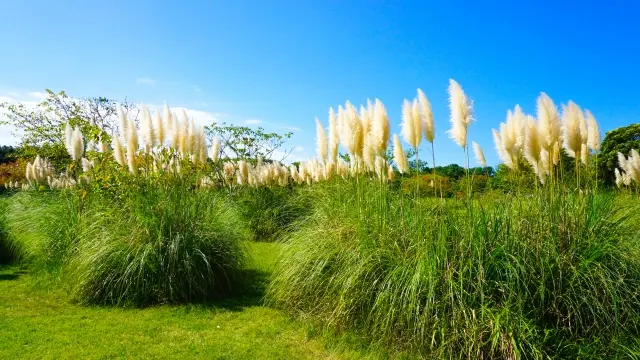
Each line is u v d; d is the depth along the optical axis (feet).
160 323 16.20
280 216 35.35
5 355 13.14
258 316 17.08
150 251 18.38
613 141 61.82
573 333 12.21
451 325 12.31
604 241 13.50
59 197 27.25
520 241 13.44
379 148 17.28
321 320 15.67
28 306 18.04
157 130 21.45
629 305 12.35
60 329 15.42
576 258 13.14
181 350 13.82
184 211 20.10
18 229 28.40
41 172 40.04
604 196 15.98
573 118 14.67
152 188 21.21
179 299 18.62
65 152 49.60
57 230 23.29
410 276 13.33
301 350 13.96
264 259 27.22
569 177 16.67
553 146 14.84
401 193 17.63
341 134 19.94
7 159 88.94
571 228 13.84
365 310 14.40
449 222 14.58
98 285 18.58
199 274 19.02
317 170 34.81
